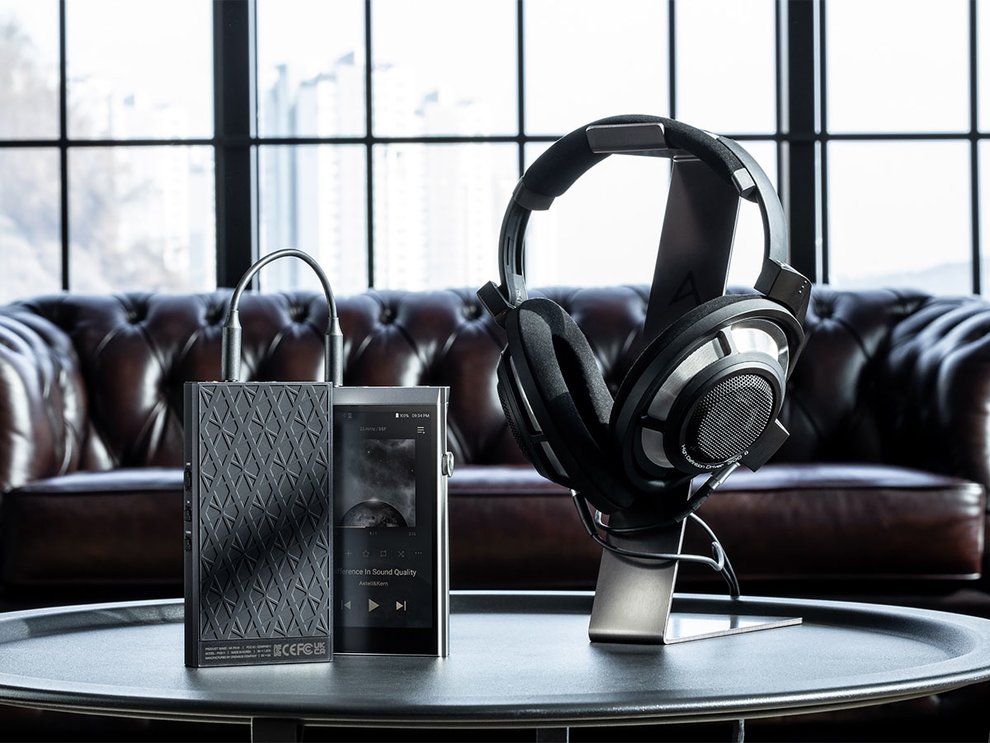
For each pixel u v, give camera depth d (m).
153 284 3.30
